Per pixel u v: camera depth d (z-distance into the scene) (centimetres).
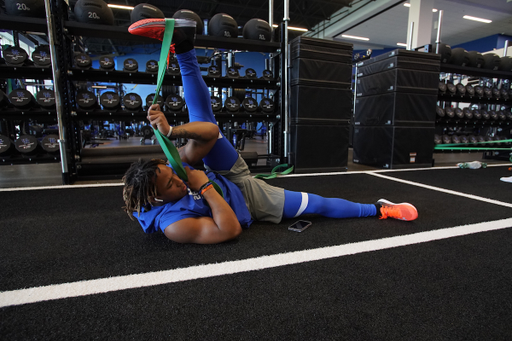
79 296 95
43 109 298
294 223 163
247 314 86
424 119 394
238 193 146
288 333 78
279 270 112
